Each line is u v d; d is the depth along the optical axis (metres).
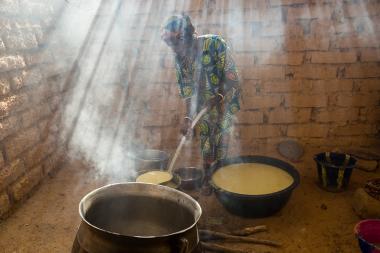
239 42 4.23
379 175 3.92
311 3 4.09
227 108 3.12
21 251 2.73
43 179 3.79
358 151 4.32
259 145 4.53
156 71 4.36
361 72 4.28
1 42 3.02
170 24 2.72
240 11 4.14
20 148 3.32
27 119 3.45
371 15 4.10
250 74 4.32
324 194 3.55
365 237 2.59
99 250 1.75
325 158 3.73
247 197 2.81
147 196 2.16
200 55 2.91
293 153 4.33
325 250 2.74
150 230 2.18
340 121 4.45
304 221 3.11
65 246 2.79
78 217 3.17
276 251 2.73
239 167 3.42
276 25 4.16
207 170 3.39
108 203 2.14
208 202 3.37
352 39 4.18
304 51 4.23
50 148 3.93
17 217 3.15
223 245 2.79
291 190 2.90
